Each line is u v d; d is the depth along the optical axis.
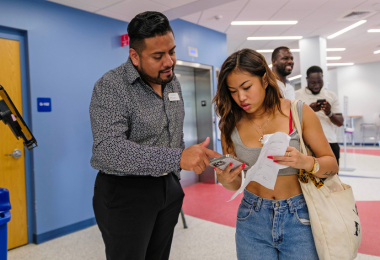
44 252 2.58
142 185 1.19
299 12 4.68
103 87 1.13
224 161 0.95
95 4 3.02
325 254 0.98
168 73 1.16
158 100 1.25
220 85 1.14
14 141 2.73
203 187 4.70
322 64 6.33
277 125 1.10
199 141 5.09
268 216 1.08
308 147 1.11
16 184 2.74
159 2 3.07
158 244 1.37
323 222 1.00
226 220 3.12
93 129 1.12
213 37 5.14
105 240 1.23
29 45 2.74
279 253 1.12
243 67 1.04
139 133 1.19
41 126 2.82
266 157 0.93
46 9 2.87
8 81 2.69
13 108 1.13
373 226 2.73
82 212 3.14
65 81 3.01
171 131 1.29
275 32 5.72
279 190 1.09
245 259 1.14
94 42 3.27
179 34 4.41
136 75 1.16
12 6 2.63
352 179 4.77
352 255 0.99
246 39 6.09
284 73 2.85
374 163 6.40
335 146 3.14
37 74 2.80
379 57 9.23
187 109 4.92
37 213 2.79
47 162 2.87
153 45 1.08
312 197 1.02
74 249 2.61
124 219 1.18
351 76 10.66
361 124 10.52
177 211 1.39
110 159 1.04
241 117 1.20
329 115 3.01
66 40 3.02
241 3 4.10
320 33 6.04
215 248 2.46
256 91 1.06
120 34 3.54
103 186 1.20
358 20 5.28
